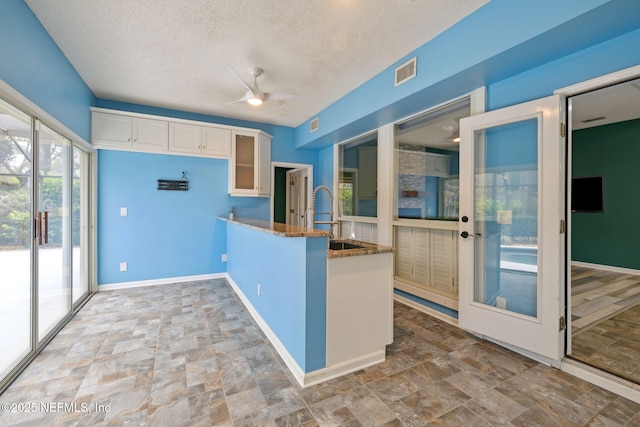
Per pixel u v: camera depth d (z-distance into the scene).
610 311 3.19
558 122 2.05
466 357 2.28
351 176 4.69
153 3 2.08
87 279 3.76
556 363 2.13
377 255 2.20
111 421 1.59
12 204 2.03
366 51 2.71
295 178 6.68
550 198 2.10
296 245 2.04
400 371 2.09
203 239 4.58
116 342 2.49
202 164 4.54
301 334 1.96
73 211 3.23
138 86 3.50
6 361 1.97
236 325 2.86
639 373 1.99
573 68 2.02
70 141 3.09
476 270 2.64
